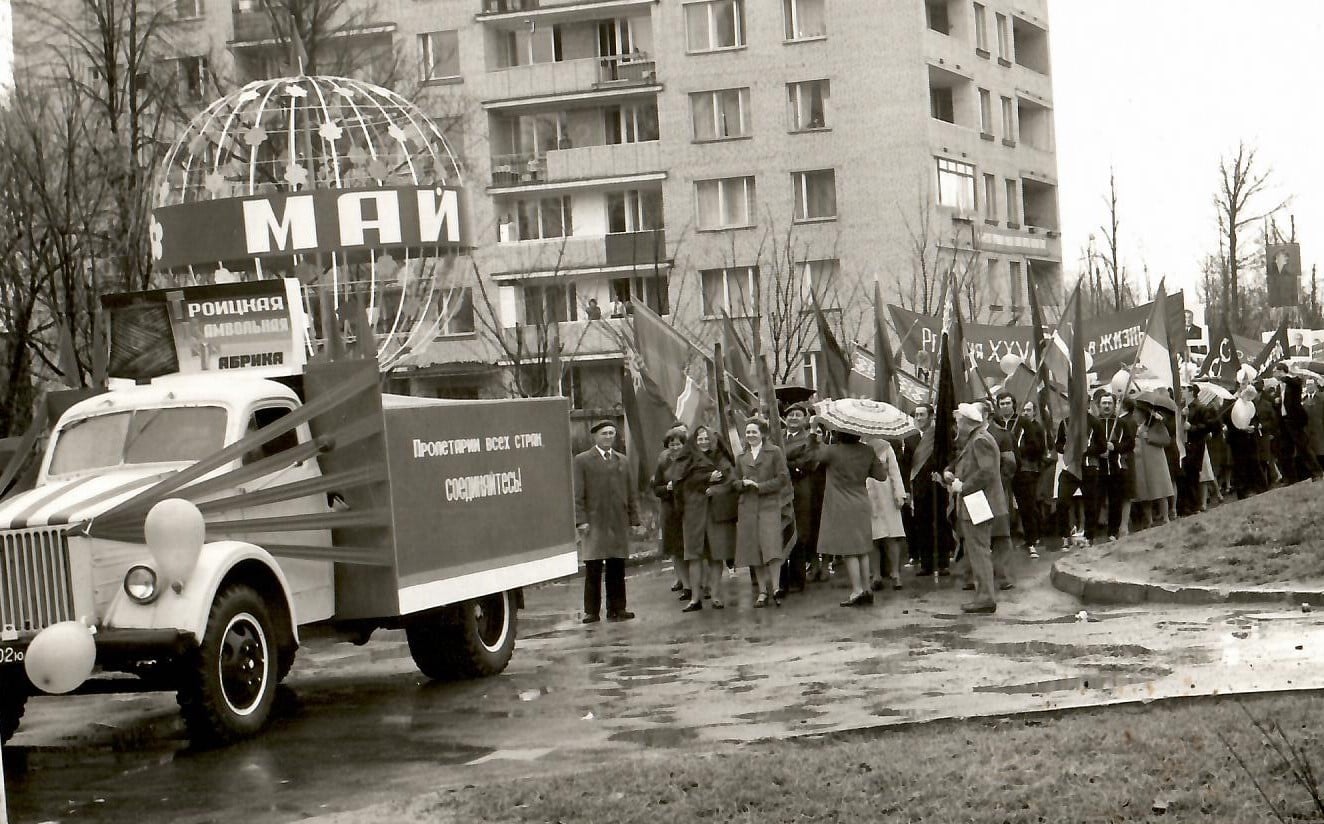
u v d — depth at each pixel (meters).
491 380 59.84
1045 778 8.45
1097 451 23.53
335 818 8.91
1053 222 71.31
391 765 10.73
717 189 61.09
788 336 45.28
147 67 33.91
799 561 20.84
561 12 61.91
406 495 13.70
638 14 62.28
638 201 62.44
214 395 13.23
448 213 20.64
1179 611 16.02
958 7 63.34
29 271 26.62
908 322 28.84
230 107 24.30
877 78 59.56
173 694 15.55
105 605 11.55
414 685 14.91
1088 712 10.45
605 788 8.95
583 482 19.28
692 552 19.72
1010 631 15.47
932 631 15.91
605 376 61.19
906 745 9.60
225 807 9.68
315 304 21.61
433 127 21.98
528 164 62.56
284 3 36.16
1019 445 22.58
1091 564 19.17
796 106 60.59
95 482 12.45
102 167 26.95
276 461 12.91
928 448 21.48
